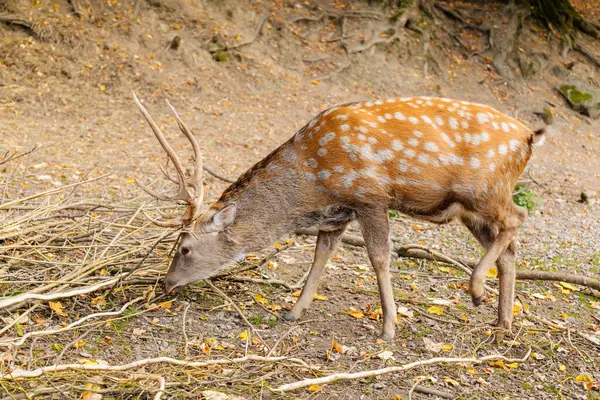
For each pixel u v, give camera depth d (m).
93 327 7.59
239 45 21.78
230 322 8.16
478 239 8.05
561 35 26.06
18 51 19.05
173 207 10.38
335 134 7.67
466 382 7.12
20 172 13.55
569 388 7.16
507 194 7.70
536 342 8.14
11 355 6.70
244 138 17.91
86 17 20.56
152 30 21.19
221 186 14.16
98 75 19.38
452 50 24.62
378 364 7.35
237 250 8.17
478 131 7.61
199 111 19.08
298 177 7.86
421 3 25.17
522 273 9.90
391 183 7.63
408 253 10.64
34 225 9.45
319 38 23.36
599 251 11.89
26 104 17.83
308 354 7.48
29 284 8.30
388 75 22.88
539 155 20.38
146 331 7.71
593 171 19.39
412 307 8.89
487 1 26.36
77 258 9.23
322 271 8.49
